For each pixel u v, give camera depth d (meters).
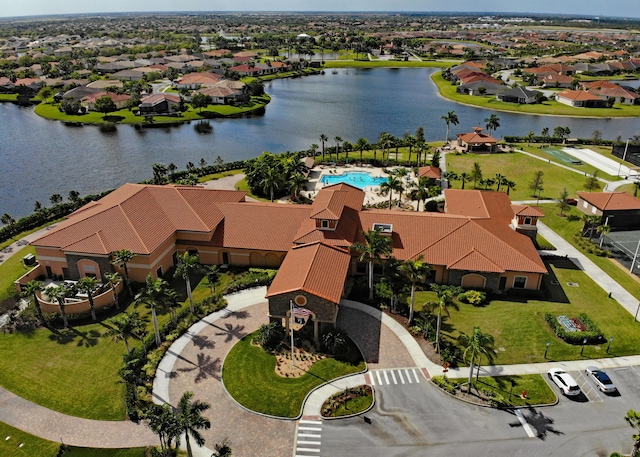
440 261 64.25
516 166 118.88
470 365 46.97
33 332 55.94
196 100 180.88
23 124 166.25
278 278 56.59
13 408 45.09
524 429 42.16
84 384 48.03
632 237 79.62
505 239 66.75
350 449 40.34
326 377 48.31
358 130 161.00
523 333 54.94
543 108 188.50
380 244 58.59
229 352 51.84
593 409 44.31
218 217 73.25
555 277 67.44
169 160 128.88
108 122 166.75
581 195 89.81
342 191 75.56
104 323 57.62
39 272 66.38
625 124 168.50
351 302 60.69
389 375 48.66
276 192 98.81
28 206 100.31
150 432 42.47
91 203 77.00
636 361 50.47
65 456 40.19
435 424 42.75
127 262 64.44
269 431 42.19
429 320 57.06
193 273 68.62
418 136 132.00
